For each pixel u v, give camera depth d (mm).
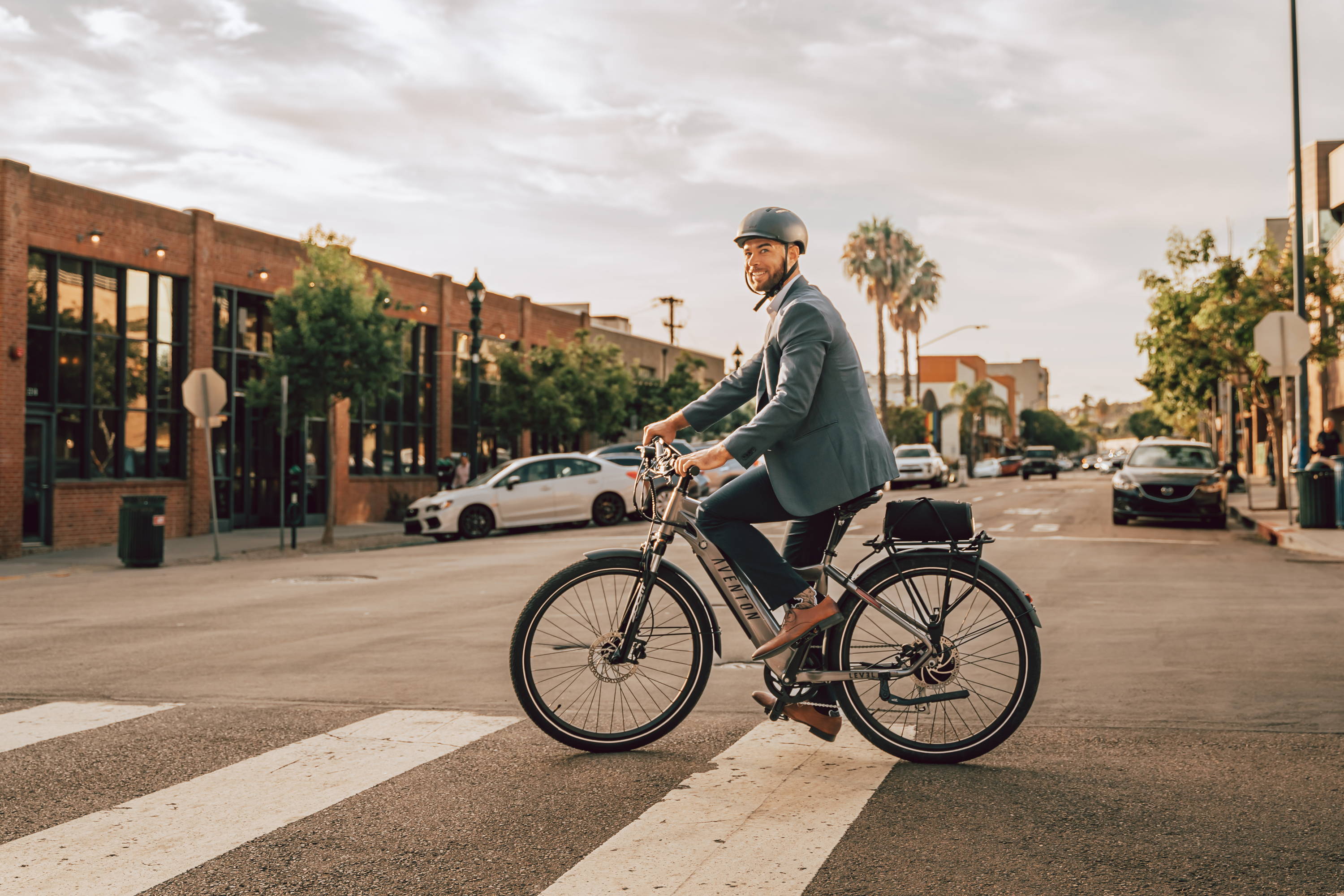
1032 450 62219
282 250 26094
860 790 3920
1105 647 7090
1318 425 34219
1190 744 4566
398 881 3111
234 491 25016
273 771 4219
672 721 4477
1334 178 30641
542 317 38750
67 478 20828
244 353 25156
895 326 63062
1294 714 5109
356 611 9461
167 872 3191
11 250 19297
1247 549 15000
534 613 4410
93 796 3922
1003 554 14297
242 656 7016
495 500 21609
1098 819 3594
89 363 21234
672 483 4422
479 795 3900
